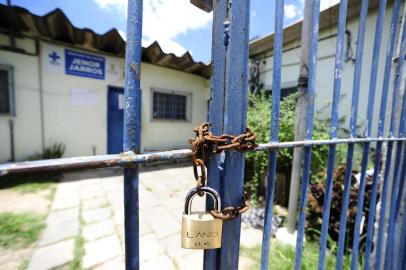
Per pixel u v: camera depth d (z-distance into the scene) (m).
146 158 0.46
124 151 0.45
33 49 4.64
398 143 1.26
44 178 4.29
